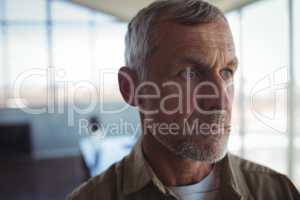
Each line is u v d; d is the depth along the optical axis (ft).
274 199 2.29
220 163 2.29
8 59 20.25
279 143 9.41
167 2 1.97
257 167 2.41
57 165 18.88
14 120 20.68
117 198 2.23
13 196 14.21
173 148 1.98
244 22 9.11
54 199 13.75
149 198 2.15
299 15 9.21
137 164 2.25
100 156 8.09
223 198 2.24
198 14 1.87
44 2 20.04
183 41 1.86
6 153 20.33
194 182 2.20
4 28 20.11
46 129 21.31
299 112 8.73
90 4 15.79
